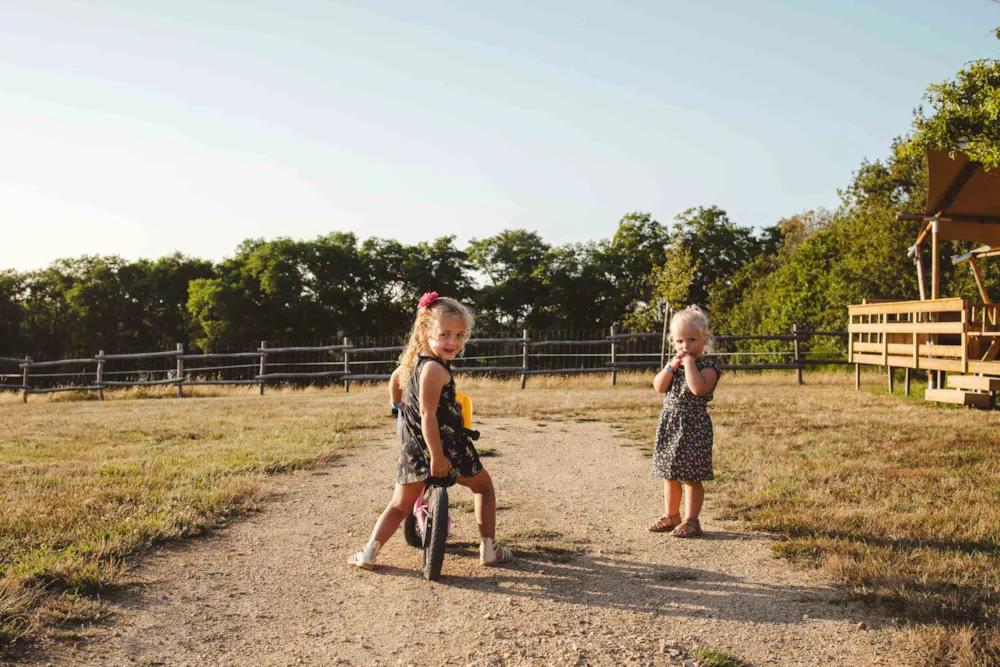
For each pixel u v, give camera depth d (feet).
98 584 11.43
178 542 14.06
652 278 98.32
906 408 32.30
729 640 9.80
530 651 9.53
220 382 62.18
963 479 17.83
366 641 9.86
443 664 9.20
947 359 34.65
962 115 28.63
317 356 145.07
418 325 12.54
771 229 161.68
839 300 74.38
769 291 107.45
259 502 17.31
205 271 172.65
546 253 158.10
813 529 14.34
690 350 14.69
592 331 146.72
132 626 10.20
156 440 26.76
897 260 70.38
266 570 12.64
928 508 15.42
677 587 11.75
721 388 45.21
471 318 12.49
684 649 9.53
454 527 15.35
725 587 11.69
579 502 17.48
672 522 14.96
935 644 9.34
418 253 168.14
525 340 55.16
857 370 43.62
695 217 157.28
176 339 170.91
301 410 37.22
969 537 13.46
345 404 40.78
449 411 12.30
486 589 11.74
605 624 10.36
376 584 11.99
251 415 35.09
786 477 18.71
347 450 24.53
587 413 34.06
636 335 55.77
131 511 15.58
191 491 17.49
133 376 144.46
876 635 9.80
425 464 12.31
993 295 60.85
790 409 32.68
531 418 32.83
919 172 78.13
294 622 10.48
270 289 148.36
